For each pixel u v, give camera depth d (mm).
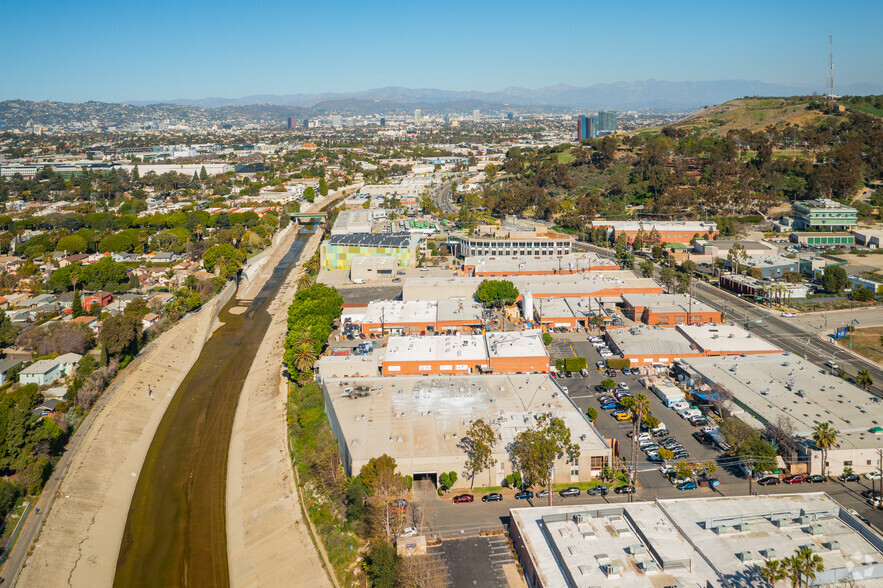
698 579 97812
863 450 143875
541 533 114812
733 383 181750
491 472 142125
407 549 119312
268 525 143750
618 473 144000
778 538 107812
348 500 138375
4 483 143875
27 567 128500
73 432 177250
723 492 137875
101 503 154250
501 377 184625
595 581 98000
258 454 173125
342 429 154875
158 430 194125
